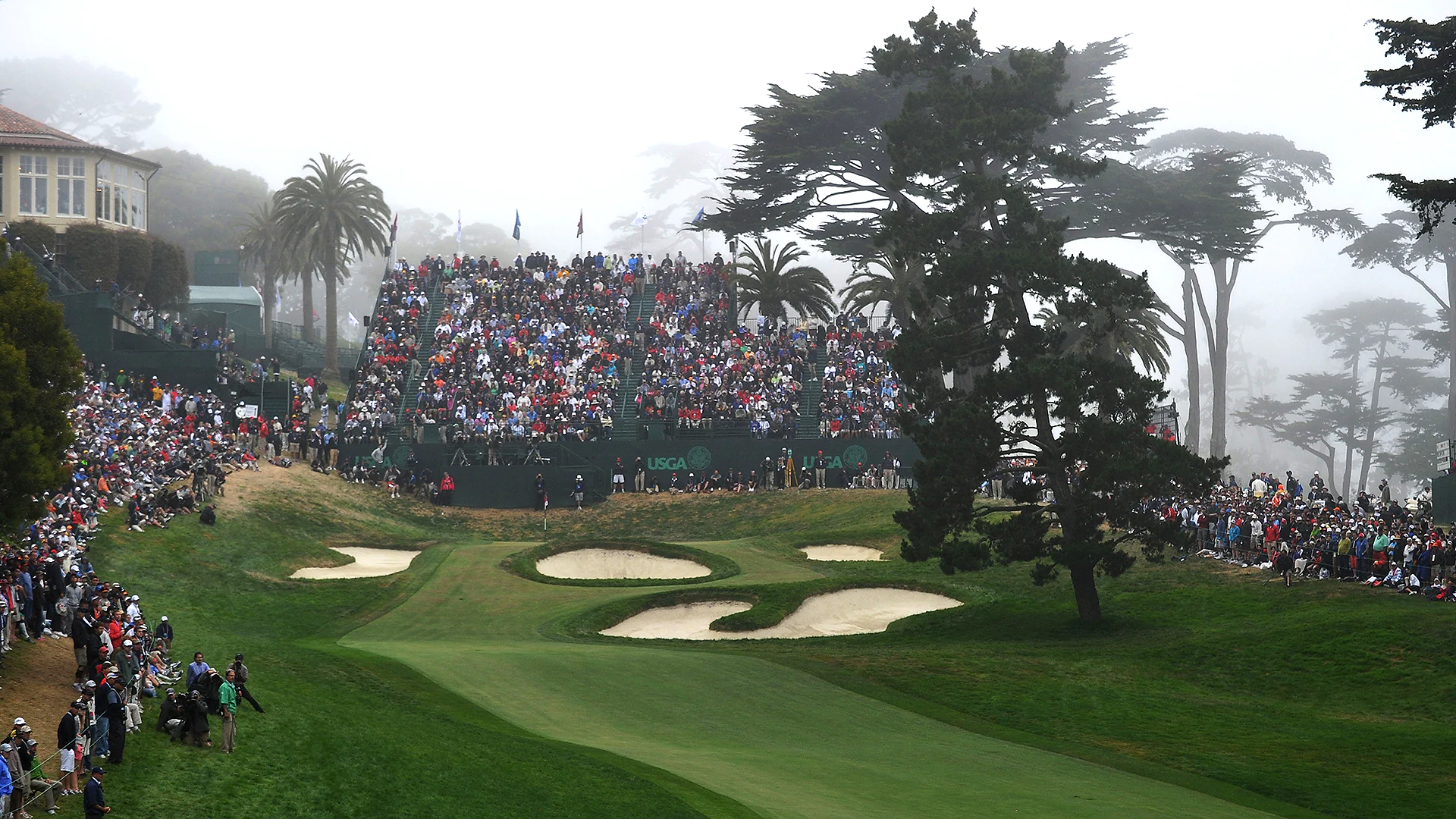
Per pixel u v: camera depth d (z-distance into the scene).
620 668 41.25
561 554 63.56
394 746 28.69
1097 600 50.12
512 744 30.36
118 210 96.00
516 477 75.62
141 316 87.56
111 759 25.05
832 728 35.28
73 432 34.78
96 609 32.19
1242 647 43.66
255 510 66.12
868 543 65.75
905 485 76.62
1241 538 54.72
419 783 26.52
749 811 25.84
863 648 47.62
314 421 86.12
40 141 90.38
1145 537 49.81
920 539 50.09
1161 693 40.16
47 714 27.52
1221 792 29.95
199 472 65.00
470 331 85.44
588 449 77.50
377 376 82.06
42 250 88.88
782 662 43.47
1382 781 31.06
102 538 55.88
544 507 74.88
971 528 64.31
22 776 22.19
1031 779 30.30
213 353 81.12
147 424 69.12
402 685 36.69
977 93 53.91
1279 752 33.84
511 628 51.44
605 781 27.67
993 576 58.47
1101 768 31.81
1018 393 49.81
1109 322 51.16
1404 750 33.69
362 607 54.56
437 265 94.88
